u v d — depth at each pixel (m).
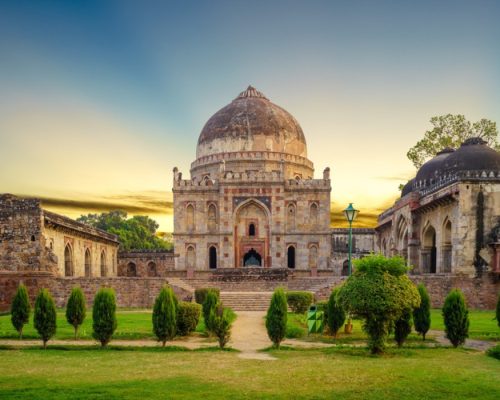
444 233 35.78
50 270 33.19
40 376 11.02
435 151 50.81
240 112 50.56
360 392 9.61
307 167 51.06
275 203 44.94
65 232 38.75
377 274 14.50
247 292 33.41
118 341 17.31
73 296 17.62
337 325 18.42
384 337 14.53
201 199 45.84
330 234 45.03
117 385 10.08
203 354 14.66
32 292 32.59
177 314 18.34
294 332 18.80
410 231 40.72
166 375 11.10
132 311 29.42
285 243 44.88
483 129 50.25
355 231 59.47
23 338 17.67
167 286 16.56
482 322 23.08
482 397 9.34
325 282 35.06
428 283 31.97
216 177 49.06
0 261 32.97
